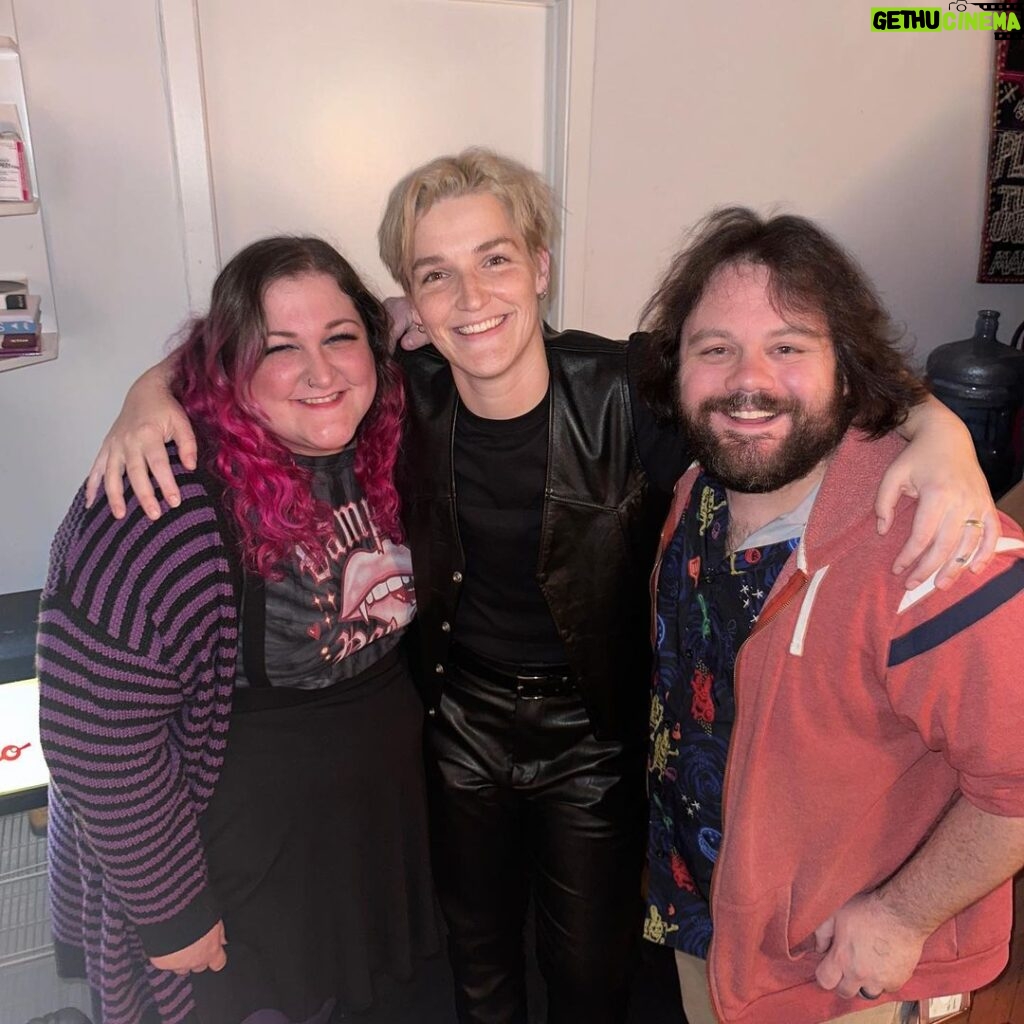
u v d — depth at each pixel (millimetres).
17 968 1744
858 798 1003
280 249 1124
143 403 1112
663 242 2551
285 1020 1390
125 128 2002
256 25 2123
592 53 2303
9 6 1851
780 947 1074
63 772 1045
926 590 870
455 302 1179
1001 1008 1552
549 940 1506
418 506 1335
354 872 1301
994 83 2746
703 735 1122
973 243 2945
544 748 1427
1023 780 856
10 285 1940
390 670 1326
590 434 1301
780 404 946
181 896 1129
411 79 2285
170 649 1035
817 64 2543
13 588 2230
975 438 2740
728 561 1059
